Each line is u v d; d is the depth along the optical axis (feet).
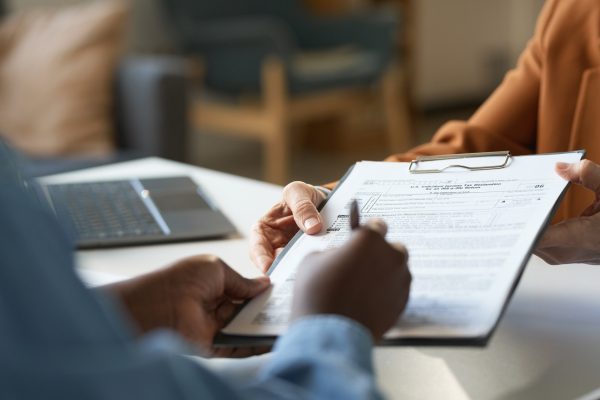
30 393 1.07
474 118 4.44
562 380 2.42
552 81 4.18
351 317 1.81
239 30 13.87
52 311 1.14
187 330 2.42
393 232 2.54
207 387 1.35
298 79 14.14
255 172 16.29
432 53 21.21
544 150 4.22
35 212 1.22
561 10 4.22
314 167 16.17
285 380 1.56
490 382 2.43
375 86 15.49
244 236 3.93
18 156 1.50
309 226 2.76
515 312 2.89
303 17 16.19
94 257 3.70
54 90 10.11
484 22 22.04
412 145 17.85
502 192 2.64
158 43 16.10
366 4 19.22
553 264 3.00
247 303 2.45
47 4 14.67
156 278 2.45
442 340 2.02
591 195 4.00
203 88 14.53
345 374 1.49
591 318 2.81
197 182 4.95
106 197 4.40
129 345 1.22
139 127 10.14
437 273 2.27
